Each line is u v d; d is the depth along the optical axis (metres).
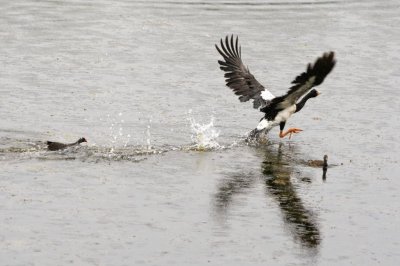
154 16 31.25
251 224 14.84
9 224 14.33
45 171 17.00
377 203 16.05
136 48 27.28
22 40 27.67
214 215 15.17
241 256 13.55
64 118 20.69
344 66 26.02
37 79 23.80
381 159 18.58
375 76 25.09
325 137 20.11
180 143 19.36
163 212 15.20
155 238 14.09
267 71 25.30
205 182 16.86
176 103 22.36
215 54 26.97
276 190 16.55
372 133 20.39
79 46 27.20
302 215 15.34
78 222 14.55
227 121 21.16
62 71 24.66
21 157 17.77
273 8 33.16
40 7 32.06
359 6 33.69
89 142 18.97
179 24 30.30
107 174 17.03
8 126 19.80
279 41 28.53
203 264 13.20
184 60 26.25
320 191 16.58
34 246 13.56
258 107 19.33
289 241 14.22
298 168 17.94
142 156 18.30
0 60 25.44
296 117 21.69
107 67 25.22
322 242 14.22
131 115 21.20
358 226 14.94
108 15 31.12
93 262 13.11
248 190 16.50
